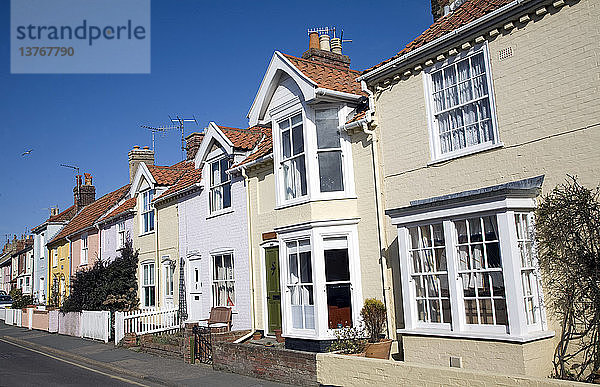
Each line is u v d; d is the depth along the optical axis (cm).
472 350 978
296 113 1474
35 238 4547
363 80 1330
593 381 864
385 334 1267
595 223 891
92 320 2317
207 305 1955
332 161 1414
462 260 1030
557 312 932
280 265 1490
